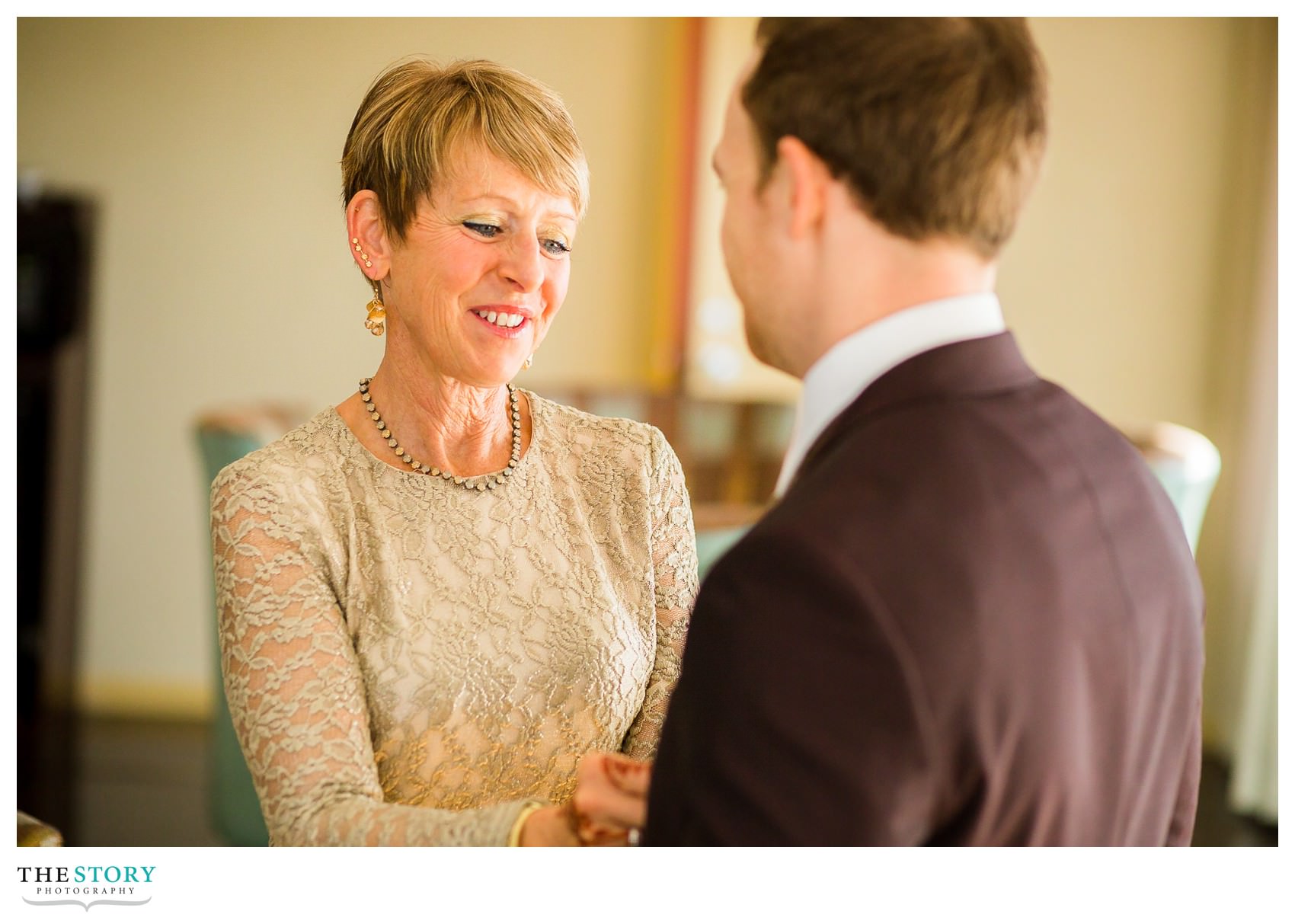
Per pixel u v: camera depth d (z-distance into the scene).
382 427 1.49
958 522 0.91
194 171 4.97
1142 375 5.09
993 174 0.96
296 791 1.31
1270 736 4.06
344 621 1.42
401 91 1.45
